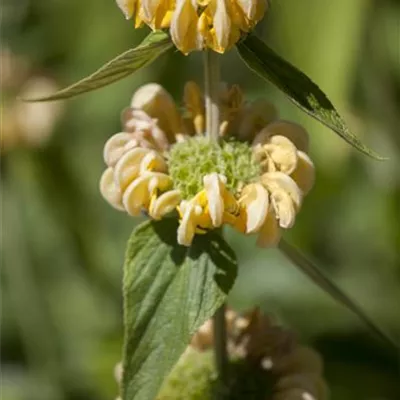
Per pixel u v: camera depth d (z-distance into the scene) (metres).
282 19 0.92
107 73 0.70
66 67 1.10
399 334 1.02
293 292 1.04
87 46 1.09
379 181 1.05
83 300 1.10
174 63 1.06
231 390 0.76
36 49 1.10
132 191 0.71
